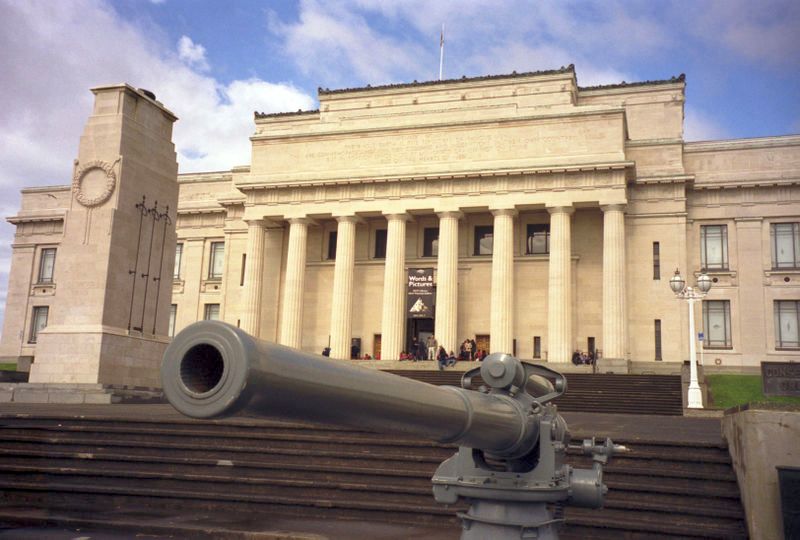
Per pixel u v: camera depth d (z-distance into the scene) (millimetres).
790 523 8211
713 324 50750
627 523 10156
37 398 27375
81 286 29312
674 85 57562
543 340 51688
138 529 10773
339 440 13617
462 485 5492
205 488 12703
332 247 58594
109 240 29375
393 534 10234
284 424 14438
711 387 39188
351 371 3789
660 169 51625
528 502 5414
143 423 15359
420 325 56250
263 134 57125
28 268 67938
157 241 31953
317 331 56812
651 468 11672
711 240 51781
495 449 5297
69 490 12750
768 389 17125
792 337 49250
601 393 35188
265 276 58500
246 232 61125
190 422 14945
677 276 31422
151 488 12766
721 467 11258
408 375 44250
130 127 30812
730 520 9953
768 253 50438
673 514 10336
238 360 3070
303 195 55000
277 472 12914
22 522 11266
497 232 50625
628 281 50750
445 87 57812
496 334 49312
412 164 53375
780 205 50531
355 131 55000
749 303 50000
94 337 28422
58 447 14641
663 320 49781
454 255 51406
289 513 11773
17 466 13570
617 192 48500
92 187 30156
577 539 10148
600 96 58938
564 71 55000
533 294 52531
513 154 51500
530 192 50188
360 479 12375
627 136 53562
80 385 27828
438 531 10516
